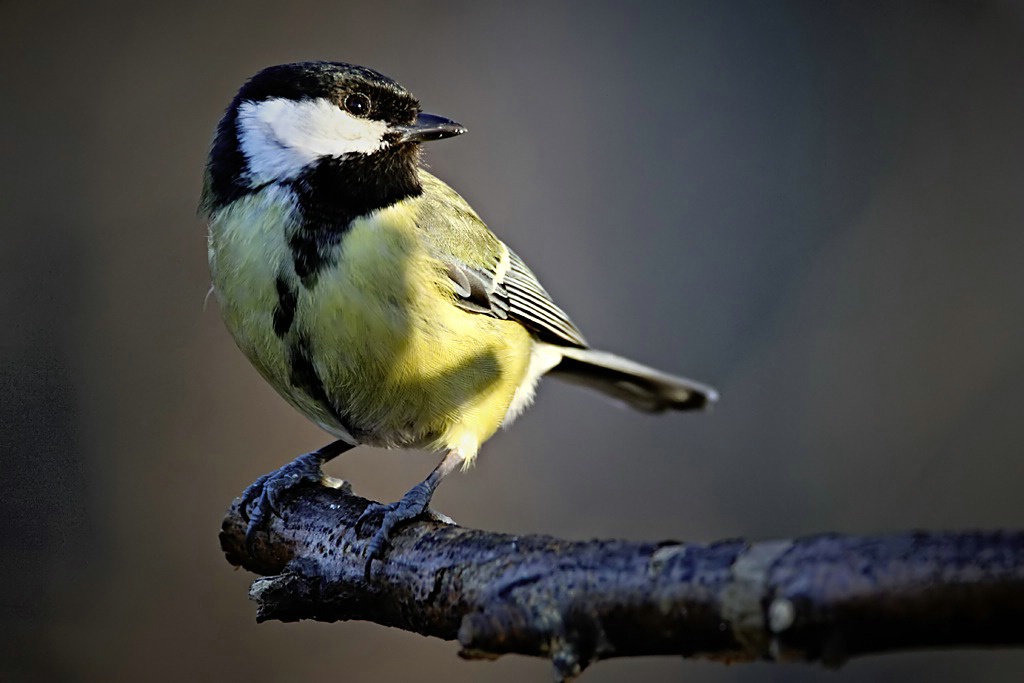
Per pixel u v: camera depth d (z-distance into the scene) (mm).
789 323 11812
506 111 12789
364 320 6309
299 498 6285
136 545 10320
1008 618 3270
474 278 7004
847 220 12266
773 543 3762
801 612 3537
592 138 12773
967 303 11523
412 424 6898
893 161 12391
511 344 7438
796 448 11180
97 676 9836
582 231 12422
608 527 10969
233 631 10125
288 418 10891
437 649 10141
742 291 12094
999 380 11000
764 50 13031
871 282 11789
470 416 6984
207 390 10875
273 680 10016
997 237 11805
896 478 10875
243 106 6672
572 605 4062
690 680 9922
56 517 10234
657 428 11320
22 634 9891
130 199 11531
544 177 12602
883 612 3420
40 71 11930
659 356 11898
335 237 6375
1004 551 3301
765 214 12414
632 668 10008
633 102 12930
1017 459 10672
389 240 6473
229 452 10750
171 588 10234
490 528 10898
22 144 11641
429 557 5102
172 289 11180
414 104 6824
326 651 10117
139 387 10844
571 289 12203
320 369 6488
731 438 11289
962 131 12344
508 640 4191
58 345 10867
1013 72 12359
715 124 12844
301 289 6301
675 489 11062
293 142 6516
